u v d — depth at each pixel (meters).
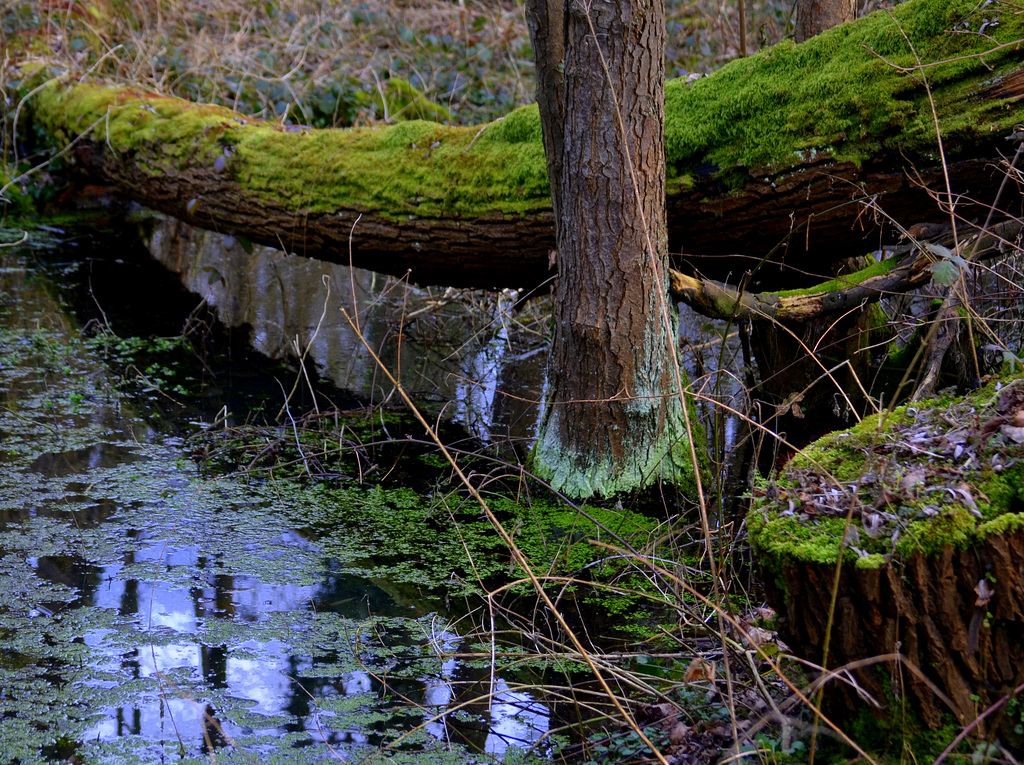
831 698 2.04
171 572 3.21
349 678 2.66
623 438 3.73
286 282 6.85
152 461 4.12
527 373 5.41
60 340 5.52
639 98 3.33
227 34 8.71
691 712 2.39
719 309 3.69
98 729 2.40
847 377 4.18
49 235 7.53
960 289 2.87
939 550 1.81
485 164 4.30
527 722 2.48
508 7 10.02
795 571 1.94
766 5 8.16
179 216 6.21
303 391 5.03
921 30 3.35
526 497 3.84
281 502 3.80
